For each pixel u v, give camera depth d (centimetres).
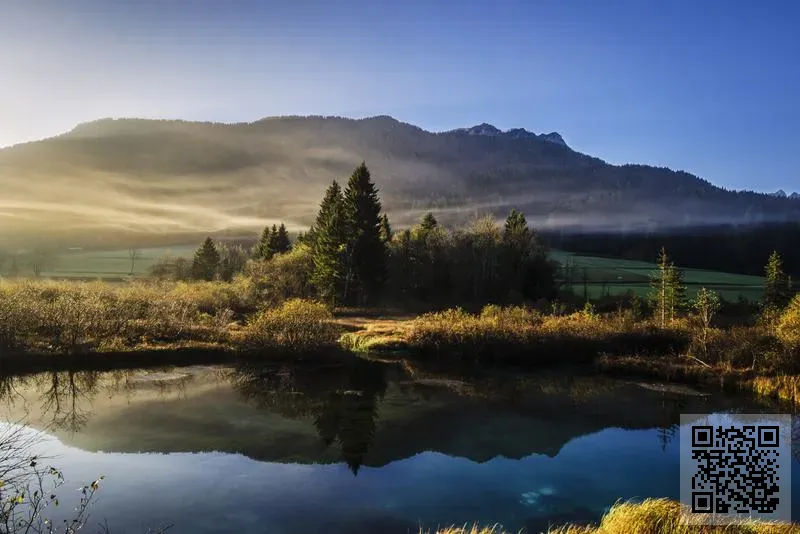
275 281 5384
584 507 1320
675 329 3572
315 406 2252
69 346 2786
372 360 3212
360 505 1307
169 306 3619
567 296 7644
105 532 1102
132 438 1753
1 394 2216
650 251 14362
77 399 2184
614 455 1725
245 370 2834
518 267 7181
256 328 3181
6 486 988
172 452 1642
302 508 1280
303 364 3033
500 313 4103
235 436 1828
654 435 1948
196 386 2484
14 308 2850
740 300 7225
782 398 2502
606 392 2620
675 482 1496
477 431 1966
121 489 1341
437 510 1287
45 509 1166
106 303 3372
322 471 1541
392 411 2206
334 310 5362
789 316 3173
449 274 6888
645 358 3147
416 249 6956
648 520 977
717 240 14788
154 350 2927
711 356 3111
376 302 6169
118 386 2414
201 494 1339
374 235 6159
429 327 3469
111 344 2925
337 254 5781
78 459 1538
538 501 1353
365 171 6216
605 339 3372
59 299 3262
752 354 2966
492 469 1587
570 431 1989
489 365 3189
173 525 1155
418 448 1769
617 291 8738
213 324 3603
